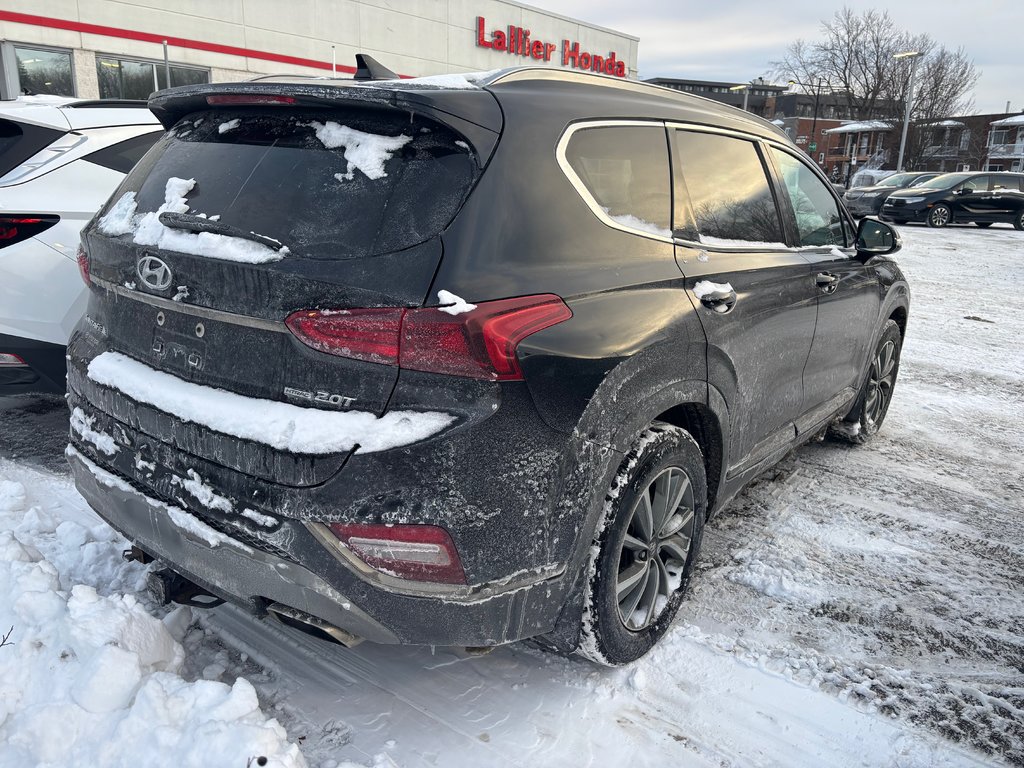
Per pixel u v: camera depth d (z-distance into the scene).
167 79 19.38
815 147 73.94
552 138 2.21
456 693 2.38
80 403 2.49
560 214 2.16
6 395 4.01
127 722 1.91
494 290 1.90
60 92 18.83
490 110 2.09
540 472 1.98
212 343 2.04
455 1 27.00
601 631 2.29
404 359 1.82
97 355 2.41
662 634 2.63
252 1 22.05
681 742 2.23
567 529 2.08
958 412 5.57
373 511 1.83
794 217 3.49
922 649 2.72
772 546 3.42
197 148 2.29
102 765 1.88
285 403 1.92
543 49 30.30
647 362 2.26
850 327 3.91
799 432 3.58
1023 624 2.91
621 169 2.47
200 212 2.09
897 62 56.44
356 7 24.38
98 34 19.14
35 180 3.92
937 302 10.05
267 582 1.97
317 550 1.86
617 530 2.24
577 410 2.04
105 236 2.33
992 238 18.47
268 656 2.50
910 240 17.44
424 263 1.85
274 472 1.89
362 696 2.34
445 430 1.83
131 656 2.04
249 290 1.93
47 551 2.95
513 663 2.54
